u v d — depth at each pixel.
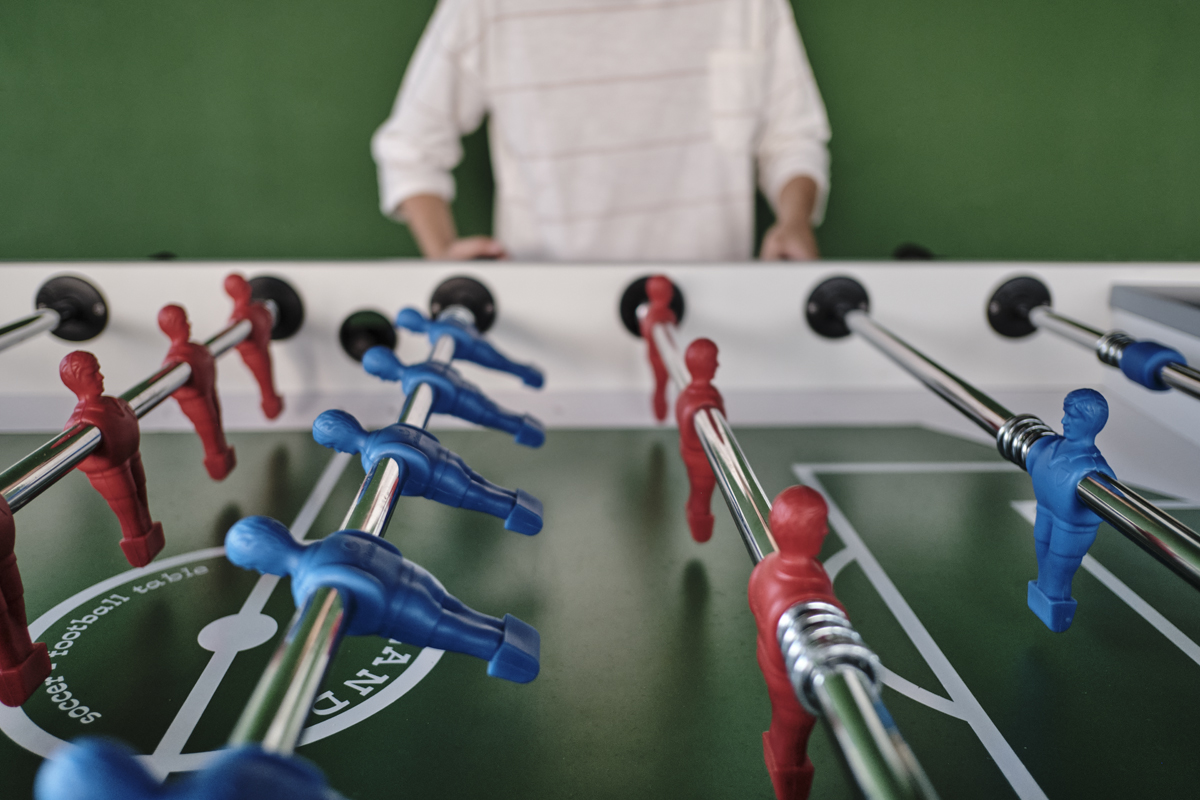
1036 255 1.38
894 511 0.69
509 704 0.43
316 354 0.92
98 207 1.32
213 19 1.25
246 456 0.78
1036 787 0.38
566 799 0.37
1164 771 0.40
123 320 0.90
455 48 1.28
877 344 0.75
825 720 0.26
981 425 0.55
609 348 0.94
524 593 0.55
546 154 1.36
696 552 0.61
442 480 0.41
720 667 0.47
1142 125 1.31
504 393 0.94
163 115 1.28
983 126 1.33
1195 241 1.35
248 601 0.53
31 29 1.23
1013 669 0.47
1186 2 1.25
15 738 0.40
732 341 0.94
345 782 0.38
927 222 1.38
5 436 0.81
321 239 1.36
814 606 0.29
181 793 0.16
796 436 0.84
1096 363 0.95
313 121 1.30
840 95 1.33
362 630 0.29
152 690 0.44
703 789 0.38
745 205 1.40
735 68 1.32
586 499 0.70
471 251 1.14
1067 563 0.49
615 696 0.44
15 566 0.41
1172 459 0.76
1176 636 0.51
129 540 0.54
